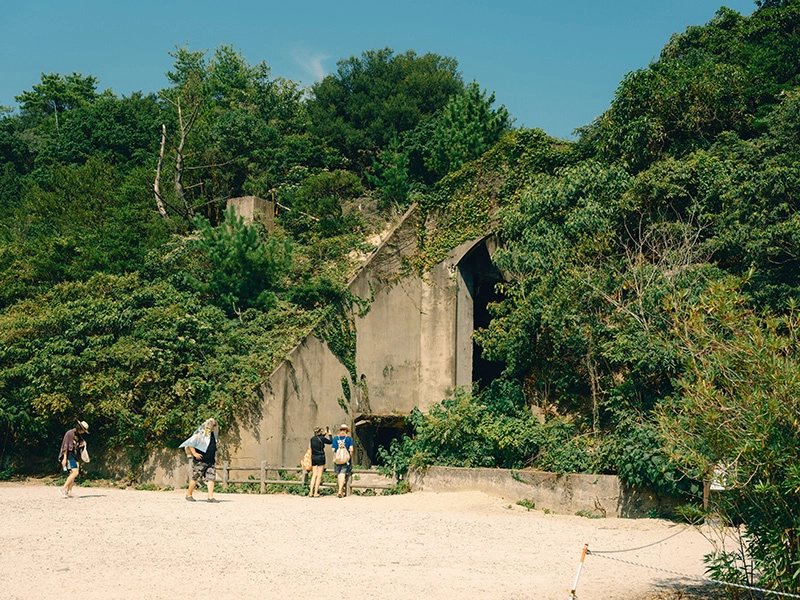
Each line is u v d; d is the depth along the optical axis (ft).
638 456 57.93
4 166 173.47
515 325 76.23
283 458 79.61
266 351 81.10
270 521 50.57
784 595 28.96
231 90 177.37
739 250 67.62
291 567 36.68
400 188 109.91
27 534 43.57
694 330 32.89
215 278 88.99
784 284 62.64
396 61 168.55
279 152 130.62
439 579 35.29
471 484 65.77
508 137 92.58
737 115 85.30
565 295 69.51
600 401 70.95
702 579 37.35
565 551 44.19
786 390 28.43
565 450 64.08
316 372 83.92
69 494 63.46
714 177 72.69
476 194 94.02
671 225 70.95
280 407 79.56
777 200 65.16
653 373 65.31
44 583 32.19
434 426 69.36
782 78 95.25
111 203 119.44
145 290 83.20
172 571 35.01
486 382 105.09
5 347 80.43
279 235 104.94
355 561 38.68
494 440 66.90
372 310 91.20
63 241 99.55
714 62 100.01
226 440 75.20
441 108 159.02
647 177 73.82
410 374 94.73
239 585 32.71
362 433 91.09
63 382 77.20
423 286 96.78
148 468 76.64
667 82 86.12
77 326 79.56
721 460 30.14
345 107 160.86
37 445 85.97
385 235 96.89
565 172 82.94
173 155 129.39
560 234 75.05
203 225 90.58
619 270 69.31
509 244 80.53
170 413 74.33
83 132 154.81
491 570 37.86
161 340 77.77
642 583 36.37
